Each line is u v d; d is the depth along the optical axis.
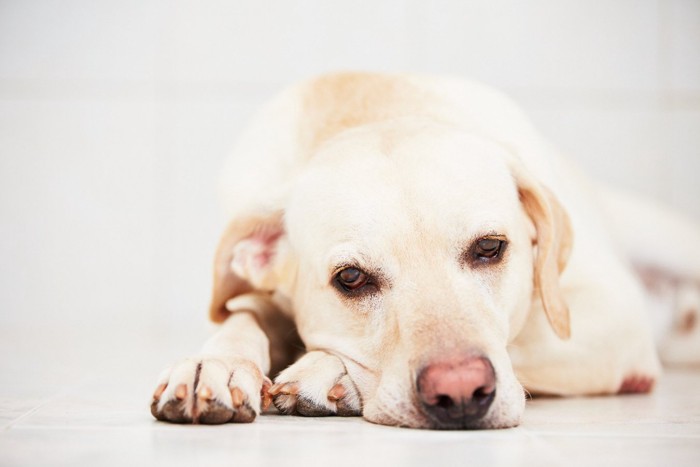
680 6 1.73
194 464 0.58
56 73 1.75
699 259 1.28
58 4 1.75
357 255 0.76
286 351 0.90
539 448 0.63
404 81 1.00
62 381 0.97
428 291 0.73
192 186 1.75
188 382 0.70
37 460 0.60
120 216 1.75
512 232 0.79
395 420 0.70
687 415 0.77
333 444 0.64
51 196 1.75
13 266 1.75
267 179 0.96
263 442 0.64
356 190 0.78
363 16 1.74
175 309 1.75
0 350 1.31
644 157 1.74
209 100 1.75
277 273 0.88
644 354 0.93
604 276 0.94
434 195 0.76
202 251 1.75
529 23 1.74
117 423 0.71
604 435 0.67
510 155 0.83
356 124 0.94
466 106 0.98
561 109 1.74
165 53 1.75
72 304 1.76
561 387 0.88
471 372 0.68
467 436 0.66
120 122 1.75
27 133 1.75
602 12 1.74
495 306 0.77
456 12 1.74
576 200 1.03
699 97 1.73
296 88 1.04
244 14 1.74
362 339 0.77
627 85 1.74
